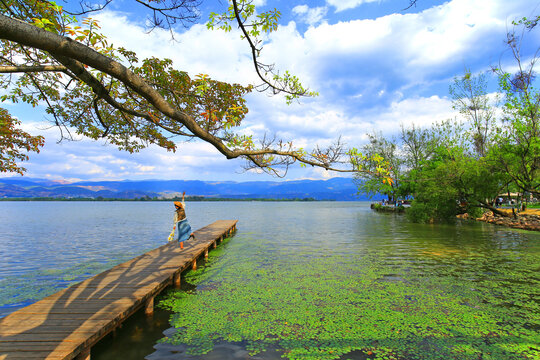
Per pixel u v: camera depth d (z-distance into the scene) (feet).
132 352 14.98
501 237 55.77
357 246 47.73
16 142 24.06
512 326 17.81
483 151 83.97
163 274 24.84
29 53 16.47
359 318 19.08
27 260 39.06
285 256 39.73
